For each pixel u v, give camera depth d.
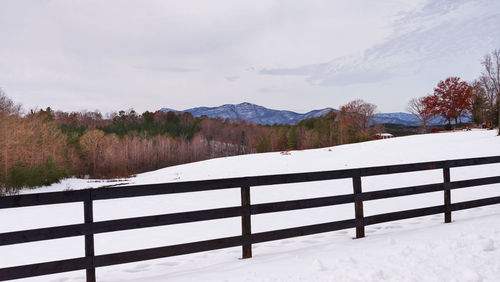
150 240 8.09
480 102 67.88
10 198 3.77
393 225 7.14
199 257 5.74
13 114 40.69
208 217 4.73
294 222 9.41
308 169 27.34
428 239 5.40
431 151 27.48
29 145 44.56
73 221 12.83
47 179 38.25
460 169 17.50
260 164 35.12
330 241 5.98
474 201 7.04
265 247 5.96
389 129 113.00
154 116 172.12
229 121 171.62
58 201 3.97
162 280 4.29
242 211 4.96
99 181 44.50
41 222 13.11
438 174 17.06
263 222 9.55
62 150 57.16
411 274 3.96
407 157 26.23
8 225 12.85
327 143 106.69
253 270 4.44
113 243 7.93
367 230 6.78
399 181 16.36
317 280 3.93
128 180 43.81
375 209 10.58
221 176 30.03
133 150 104.00
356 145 44.59
